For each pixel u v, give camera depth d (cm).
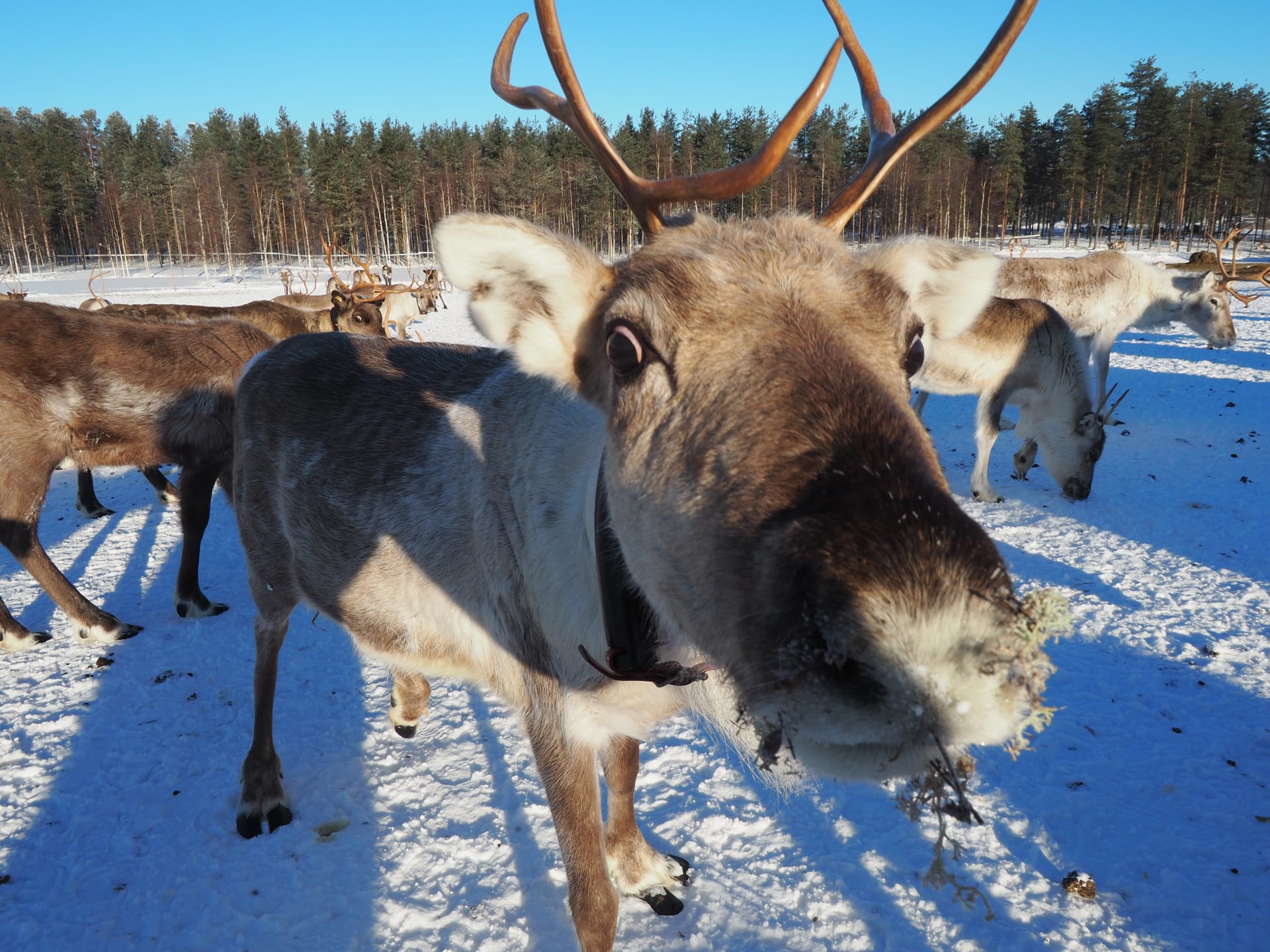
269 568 351
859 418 133
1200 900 281
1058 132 7419
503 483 253
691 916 288
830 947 271
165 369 553
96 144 10044
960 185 6588
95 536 728
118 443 548
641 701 235
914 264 192
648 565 163
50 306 548
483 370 304
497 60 247
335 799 355
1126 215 6825
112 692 446
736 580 131
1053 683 426
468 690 459
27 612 557
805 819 335
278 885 305
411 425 300
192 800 354
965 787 130
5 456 497
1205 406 1126
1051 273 1319
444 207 7362
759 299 159
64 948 276
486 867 314
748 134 6756
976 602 111
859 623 110
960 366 748
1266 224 7181
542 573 235
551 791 250
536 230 191
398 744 400
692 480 145
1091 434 729
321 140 8175
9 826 337
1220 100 6775
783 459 130
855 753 128
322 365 344
